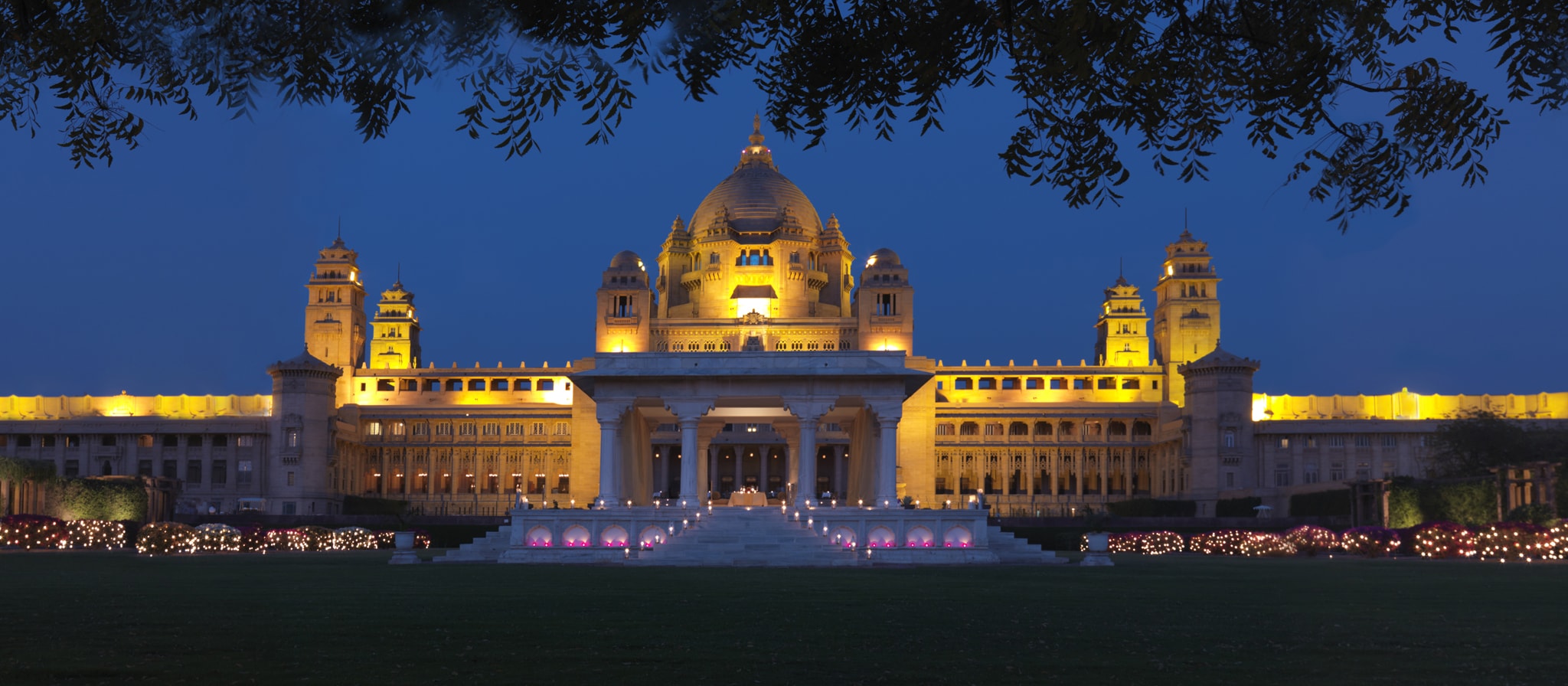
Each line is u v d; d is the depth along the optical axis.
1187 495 176.88
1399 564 69.31
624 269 198.62
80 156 18.38
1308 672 20.67
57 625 27.62
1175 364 199.75
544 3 16.00
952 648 23.83
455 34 16.48
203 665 20.86
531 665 21.09
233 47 17.47
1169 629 28.05
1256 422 176.00
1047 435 196.38
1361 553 84.06
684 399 78.94
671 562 68.62
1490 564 67.44
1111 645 24.64
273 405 182.00
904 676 20.02
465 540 121.06
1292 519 125.81
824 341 196.12
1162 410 191.25
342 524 127.25
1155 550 99.81
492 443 198.50
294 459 178.38
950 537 73.69
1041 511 189.88
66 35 16.92
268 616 30.20
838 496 192.75
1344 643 25.08
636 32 15.90
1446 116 15.80
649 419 90.50
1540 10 14.41
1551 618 31.03
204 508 175.12
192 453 188.50
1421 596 39.28
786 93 17.69
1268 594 40.47
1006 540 76.12
